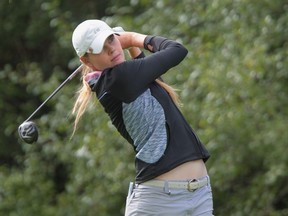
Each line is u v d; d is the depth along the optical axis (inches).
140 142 566.6
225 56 1298.0
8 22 1903.3
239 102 1302.9
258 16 1360.7
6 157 1873.8
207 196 573.9
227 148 1321.4
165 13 1414.9
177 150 563.2
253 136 1304.1
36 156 1590.8
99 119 1375.5
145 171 567.2
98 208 1471.5
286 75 1325.0
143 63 555.8
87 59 569.9
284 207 1450.5
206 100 1275.8
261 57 1270.9
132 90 553.3
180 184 562.6
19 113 1887.3
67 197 1509.6
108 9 1700.3
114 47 564.7
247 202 1358.3
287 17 1326.3
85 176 1441.9
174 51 563.2
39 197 1582.2
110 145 1384.1
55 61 1907.0
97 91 566.6
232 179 1378.0
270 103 1300.4
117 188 1395.2
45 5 1562.5
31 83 1605.6
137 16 1583.4
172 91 579.8
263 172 1381.6
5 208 1583.4
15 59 2003.0
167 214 565.6
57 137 1491.1
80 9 1856.5
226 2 1331.2
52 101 1523.1
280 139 1295.5
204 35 1353.3
